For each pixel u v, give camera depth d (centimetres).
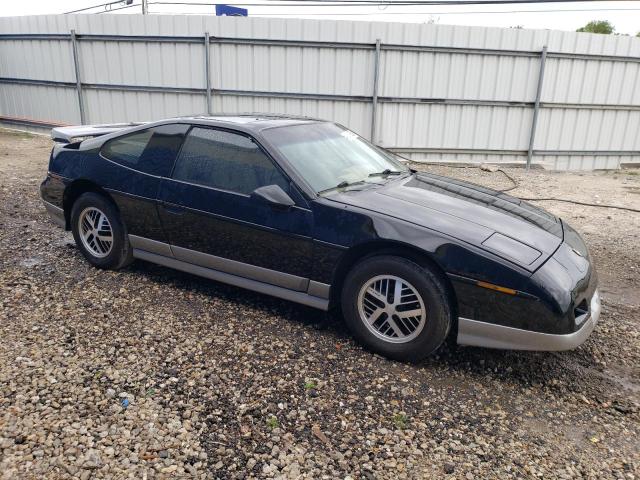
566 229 401
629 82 1266
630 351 382
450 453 268
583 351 379
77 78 1323
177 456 254
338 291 380
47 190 509
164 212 424
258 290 399
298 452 261
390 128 1241
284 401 300
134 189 438
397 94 1216
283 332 381
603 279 532
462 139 1259
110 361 330
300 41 1188
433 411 302
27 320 377
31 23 1361
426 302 334
